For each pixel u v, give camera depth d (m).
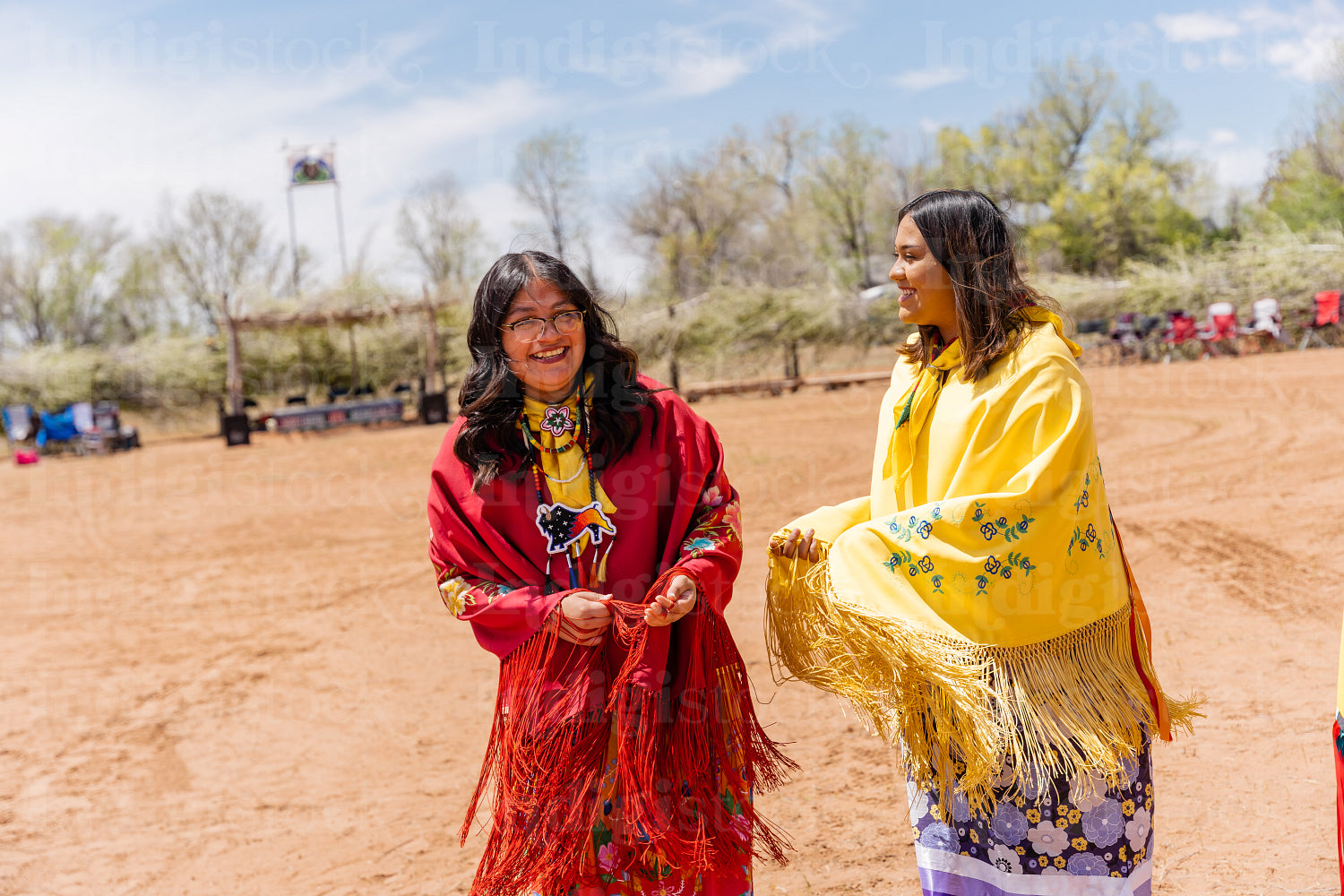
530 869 2.19
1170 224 37.59
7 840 3.87
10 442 27.11
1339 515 7.20
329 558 9.32
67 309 37.06
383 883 3.35
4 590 8.78
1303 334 22.28
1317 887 2.77
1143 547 6.92
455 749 4.53
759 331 26.45
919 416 2.28
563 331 2.25
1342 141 28.28
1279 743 3.73
